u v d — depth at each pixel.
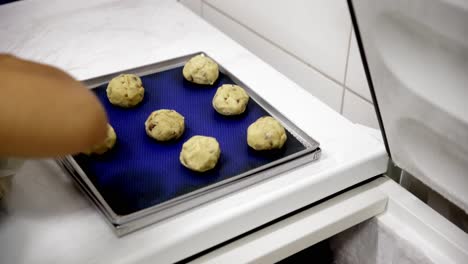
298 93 0.73
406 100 0.54
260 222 0.56
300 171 0.59
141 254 0.49
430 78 0.50
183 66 0.75
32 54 0.81
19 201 0.54
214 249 0.55
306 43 0.82
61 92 0.32
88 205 0.54
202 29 0.90
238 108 0.64
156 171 0.56
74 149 0.32
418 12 0.46
